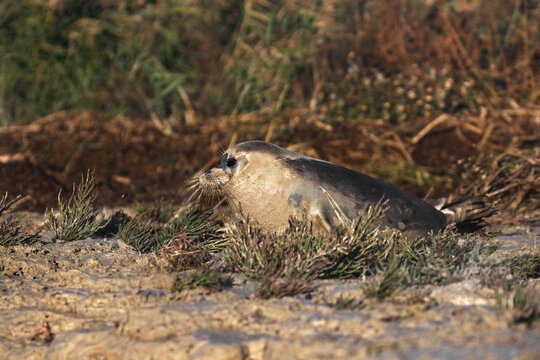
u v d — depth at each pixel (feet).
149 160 146.30
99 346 51.65
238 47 177.99
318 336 46.96
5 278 67.51
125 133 161.48
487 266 60.95
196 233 81.46
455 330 46.55
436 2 177.06
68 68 176.45
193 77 177.27
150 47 179.01
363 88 164.96
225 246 75.72
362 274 62.80
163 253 69.87
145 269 66.74
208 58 178.70
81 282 63.98
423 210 80.18
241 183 77.10
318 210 74.49
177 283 60.29
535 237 85.92
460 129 150.92
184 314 53.01
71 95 175.94
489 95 163.63
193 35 182.50
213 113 171.12
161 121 168.55
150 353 48.11
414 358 41.86
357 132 152.87
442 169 134.82
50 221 84.64
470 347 43.04
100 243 79.77
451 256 64.85
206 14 183.21
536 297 53.36
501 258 64.69
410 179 131.54
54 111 174.81
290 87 171.53
